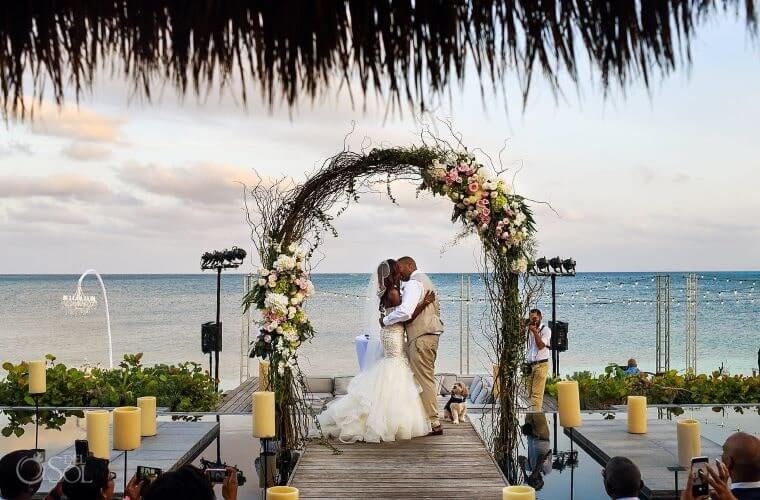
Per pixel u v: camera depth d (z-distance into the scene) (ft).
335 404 21.79
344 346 83.15
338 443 20.84
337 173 20.58
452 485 16.89
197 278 307.78
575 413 18.38
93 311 152.46
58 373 25.49
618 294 183.42
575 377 31.63
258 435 16.85
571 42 4.34
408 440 21.18
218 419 21.80
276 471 16.89
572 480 16.05
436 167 19.85
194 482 8.34
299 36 4.46
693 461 10.85
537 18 4.33
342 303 146.72
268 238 20.67
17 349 87.04
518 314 20.13
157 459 16.99
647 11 4.38
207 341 33.06
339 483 17.10
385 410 21.15
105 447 15.72
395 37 4.43
